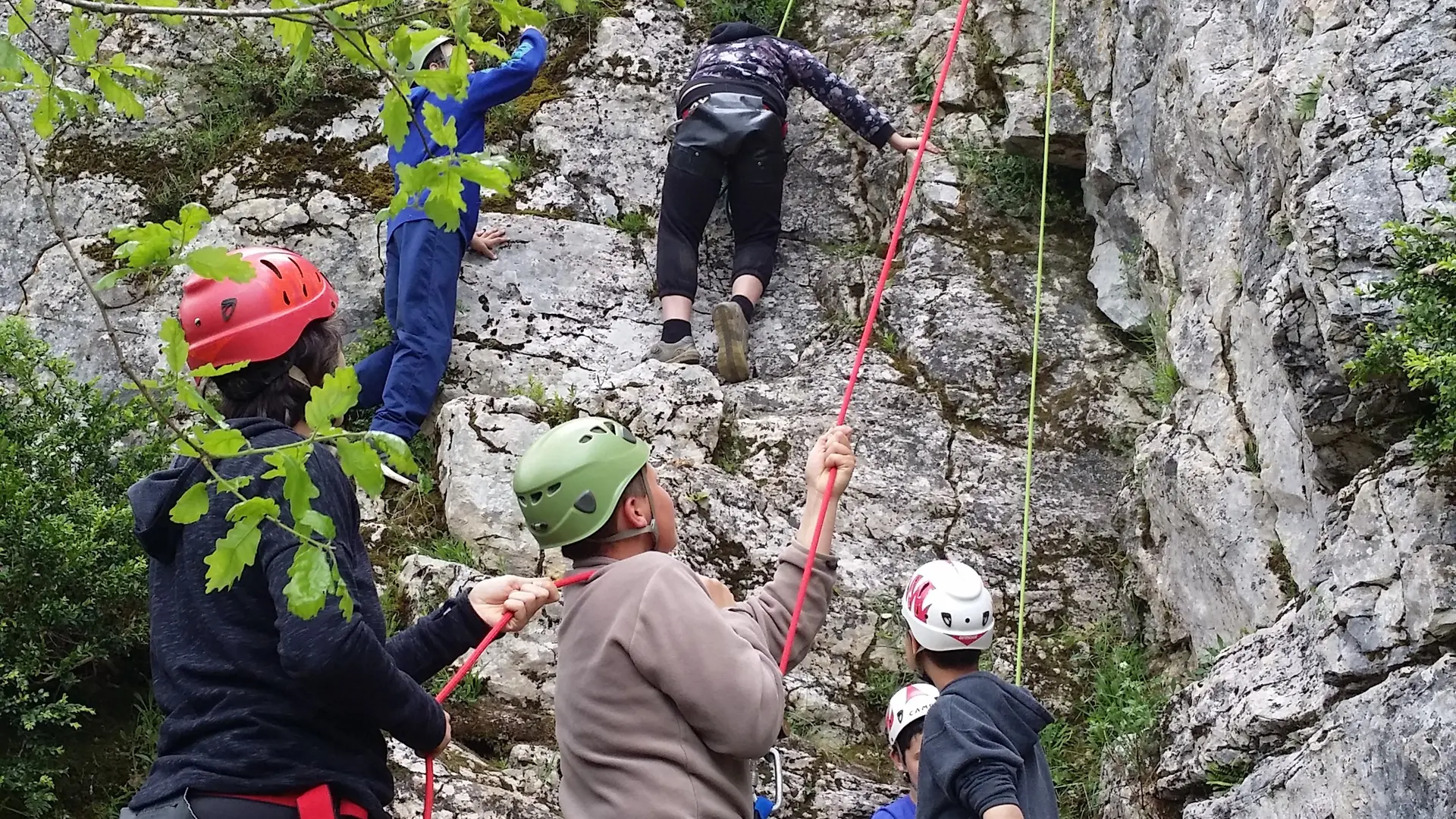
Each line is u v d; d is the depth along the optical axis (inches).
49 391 170.1
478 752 165.8
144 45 250.2
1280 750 136.0
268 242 228.8
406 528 195.8
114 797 154.9
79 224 232.4
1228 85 183.8
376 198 233.9
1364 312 135.5
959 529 198.2
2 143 239.0
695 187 229.6
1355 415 141.2
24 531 150.3
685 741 89.4
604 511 95.6
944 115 248.2
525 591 101.7
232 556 73.2
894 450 207.0
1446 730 114.2
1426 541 127.3
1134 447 206.5
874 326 227.6
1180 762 148.6
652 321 231.3
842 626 186.9
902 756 150.0
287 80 227.5
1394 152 142.5
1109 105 223.5
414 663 99.1
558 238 234.8
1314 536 152.8
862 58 262.2
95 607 156.2
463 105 213.6
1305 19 170.9
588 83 256.1
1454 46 146.6
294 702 85.4
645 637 89.4
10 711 149.3
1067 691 182.4
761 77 234.8
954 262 230.8
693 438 205.9
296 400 95.0
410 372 202.7
